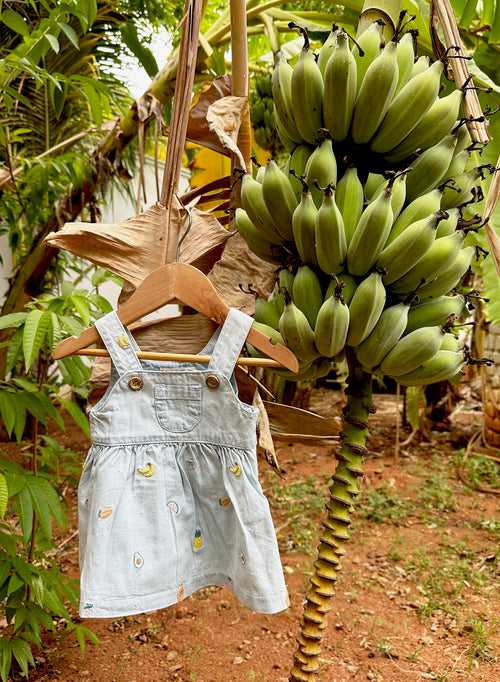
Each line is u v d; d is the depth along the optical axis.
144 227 1.27
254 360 1.07
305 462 5.28
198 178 2.54
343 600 2.96
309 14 2.14
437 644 2.58
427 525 3.91
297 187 1.17
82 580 1.00
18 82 3.22
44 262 3.16
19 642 1.93
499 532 3.78
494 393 5.12
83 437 5.27
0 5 1.68
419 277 1.08
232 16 1.49
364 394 1.16
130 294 1.30
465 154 1.16
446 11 1.15
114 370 1.06
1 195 3.12
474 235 1.64
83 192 2.94
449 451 5.72
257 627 2.71
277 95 1.18
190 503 1.11
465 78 1.14
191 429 1.09
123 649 2.49
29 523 1.71
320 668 2.39
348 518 1.15
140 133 2.07
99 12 3.30
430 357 1.09
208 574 1.14
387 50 1.01
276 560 1.09
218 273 1.40
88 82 2.08
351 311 1.04
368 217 1.01
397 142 1.12
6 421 1.72
